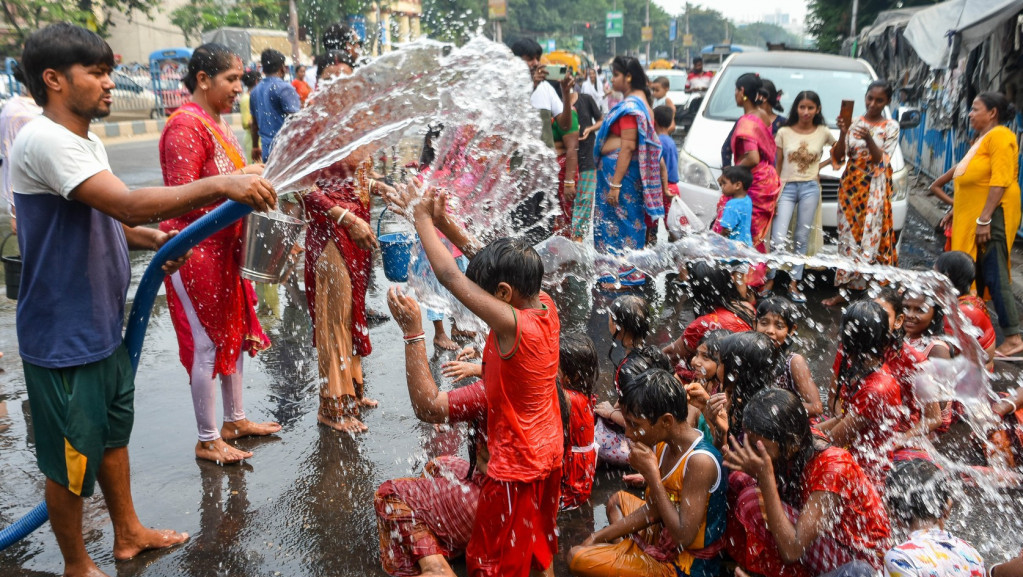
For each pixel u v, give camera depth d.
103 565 2.95
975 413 3.84
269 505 3.36
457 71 4.03
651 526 3.02
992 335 4.31
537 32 54.06
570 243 6.52
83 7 22.08
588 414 3.29
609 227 6.51
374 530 3.19
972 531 3.20
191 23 25.20
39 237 2.58
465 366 3.27
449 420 2.90
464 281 2.51
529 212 6.62
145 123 20.06
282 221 3.48
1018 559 2.71
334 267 3.91
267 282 3.59
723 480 2.78
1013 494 3.46
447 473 3.15
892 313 3.70
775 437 2.65
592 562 2.89
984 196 5.26
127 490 2.96
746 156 6.02
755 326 4.07
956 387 3.99
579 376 3.26
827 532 2.67
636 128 6.20
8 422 4.17
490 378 2.59
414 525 2.84
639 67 6.34
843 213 6.34
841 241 6.38
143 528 3.04
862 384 3.29
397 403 4.39
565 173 6.83
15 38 19.72
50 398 2.65
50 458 2.71
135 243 3.09
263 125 7.12
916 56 13.14
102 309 2.72
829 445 2.92
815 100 6.34
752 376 3.12
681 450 2.83
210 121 3.52
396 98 3.87
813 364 5.00
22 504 3.38
